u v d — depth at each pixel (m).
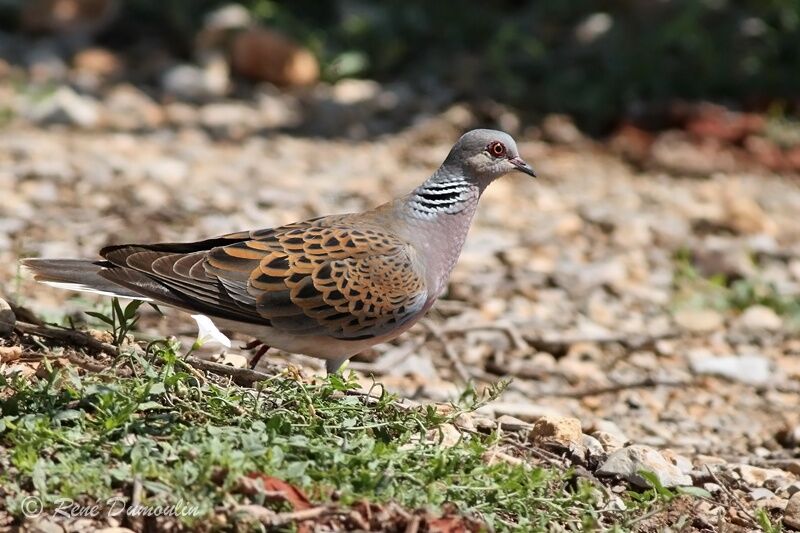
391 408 8.20
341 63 22.72
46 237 14.01
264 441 7.25
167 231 14.70
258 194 16.67
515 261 15.30
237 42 22.61
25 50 23.14
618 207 17.81
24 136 18.44
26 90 20.67
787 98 21.98
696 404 12.07
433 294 9.20
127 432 7.29
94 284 8.23
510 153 9.39
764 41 22.64
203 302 8.35
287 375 8.62
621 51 22.33
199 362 8.57
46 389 7.54
